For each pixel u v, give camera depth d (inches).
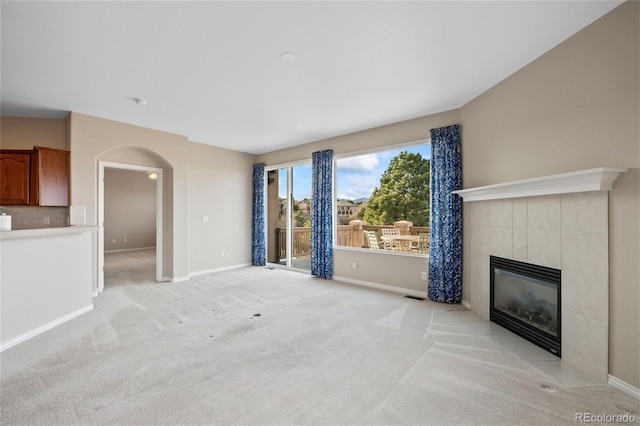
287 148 245.0
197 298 163.6
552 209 99.5
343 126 185.3
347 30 89.4
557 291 97.9
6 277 103.7
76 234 135.1
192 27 87.7
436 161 158.2
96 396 75.7
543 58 103.7
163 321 128.5
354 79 121.6
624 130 79.4
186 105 150.2
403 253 175.6
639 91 76.2
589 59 88.0
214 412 69.8
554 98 99.6
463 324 125.7
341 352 100.1
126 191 370.3
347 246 206.8
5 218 106.6
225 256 248.2
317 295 169.9
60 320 124.8
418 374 86.4
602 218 82.9
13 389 78.6
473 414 69.4
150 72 115.6
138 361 93.7
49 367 89.9
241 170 261.7
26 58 105.0
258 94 136.5
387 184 187.8
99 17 82.8
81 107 153.4
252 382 82.3
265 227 265.6
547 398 75.4
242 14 81.7
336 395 76.5
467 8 79.9
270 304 152.9
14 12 80.1
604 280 82.4
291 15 82.4
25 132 164.4
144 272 236.7
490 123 130.7
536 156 106.8
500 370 88.8
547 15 83.1
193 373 86.7
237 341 108.5
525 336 110.4
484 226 134.4
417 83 125.8
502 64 110.5
